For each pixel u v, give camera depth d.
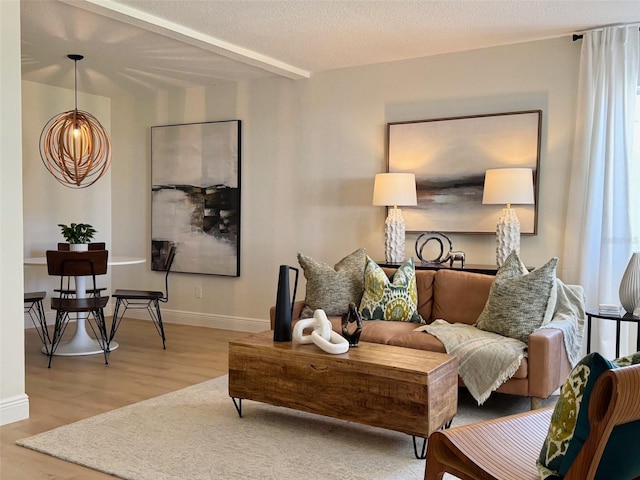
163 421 3.46
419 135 5.12
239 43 4.72
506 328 3.66
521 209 4.70
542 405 3.81
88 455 2.95
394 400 2.96
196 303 6.51
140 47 4.90
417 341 3.66
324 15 4.06
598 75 4.31
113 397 3.91
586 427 1.51
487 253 4.88
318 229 5.71
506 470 1.78
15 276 3.46
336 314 4.35
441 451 1.94
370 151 5.41
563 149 4.56
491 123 4.80
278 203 5.93
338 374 3.13
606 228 4.25
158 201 6.70
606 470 1.53
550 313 3.66
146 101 6.77
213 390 4.08
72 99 6.62
